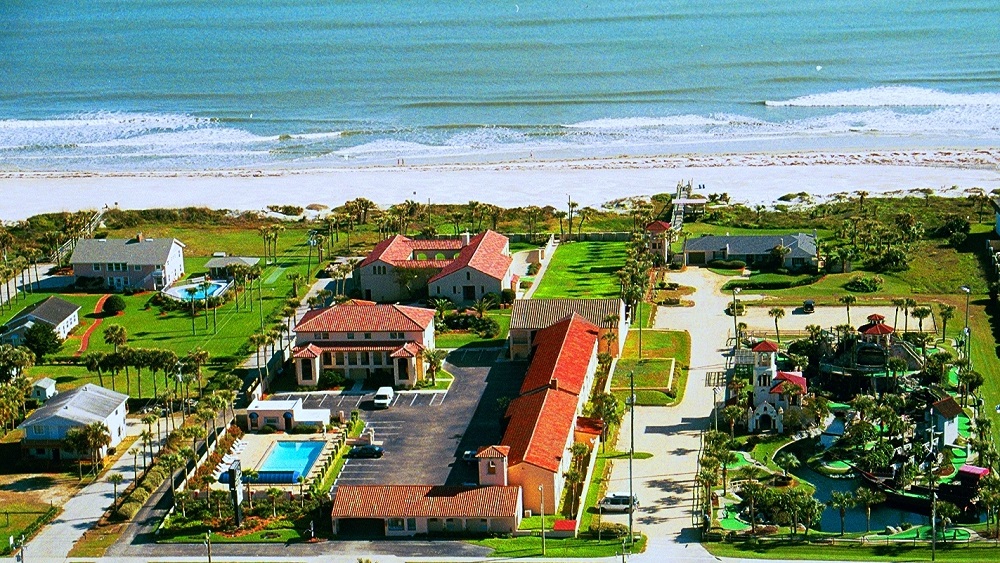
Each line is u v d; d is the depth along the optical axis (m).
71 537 154.50
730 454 163.00
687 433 180.00
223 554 148.62
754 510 154.25
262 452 176.62
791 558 142.50
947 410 168.00
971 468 156.75
